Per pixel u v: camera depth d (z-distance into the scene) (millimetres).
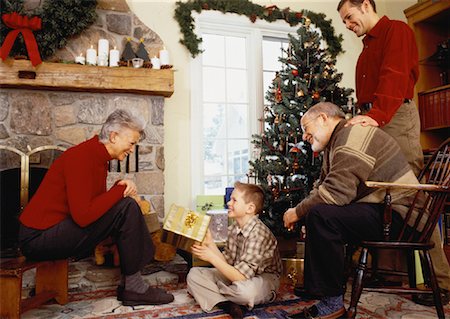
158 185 2846
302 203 1504
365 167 1414
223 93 3453
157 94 2855
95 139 1661
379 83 1706
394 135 1804
